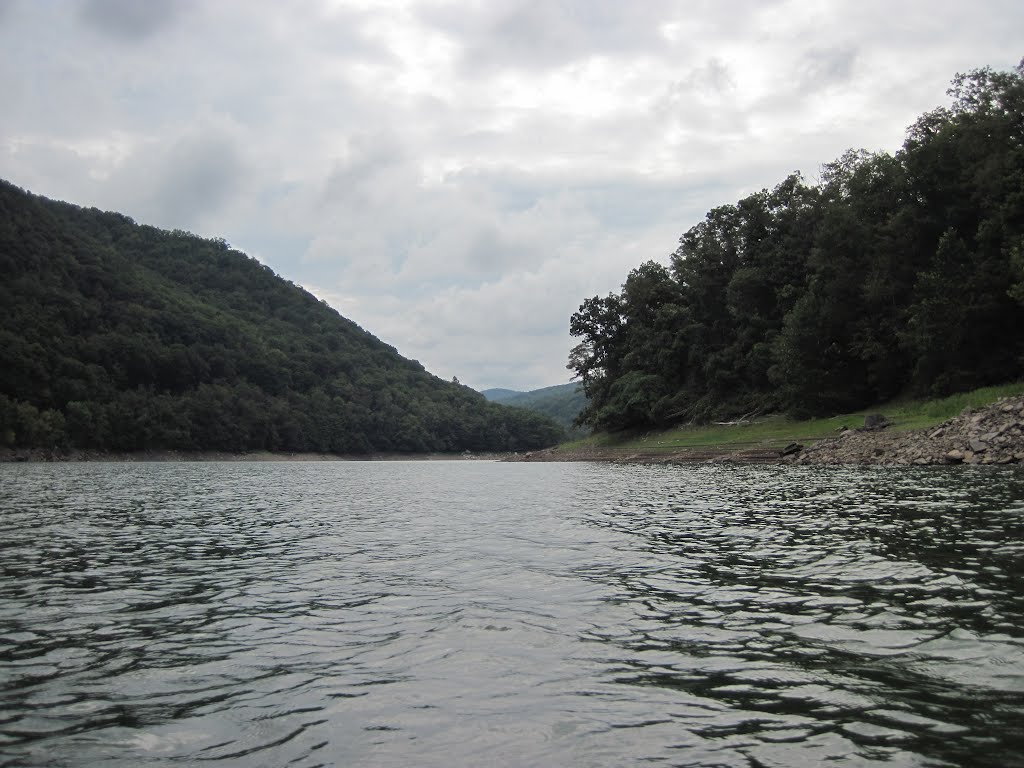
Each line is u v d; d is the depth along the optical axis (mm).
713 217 91250
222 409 153625
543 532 19391
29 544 17938
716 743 5555
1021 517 17031
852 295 64312
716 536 17203
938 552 13180
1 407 106750
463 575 12984
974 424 38906
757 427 73125
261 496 36875
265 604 10930
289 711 6445
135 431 129875
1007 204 50219
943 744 5414
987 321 51469
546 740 5691
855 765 5109
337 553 16188
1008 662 7227
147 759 5469
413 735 5855
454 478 62406
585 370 107562
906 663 7320
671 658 7777
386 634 9039
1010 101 54969
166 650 8508
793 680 6957
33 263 141875
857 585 10992
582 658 7844
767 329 81250
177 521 23766
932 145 57750
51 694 6996
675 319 93812
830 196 74938
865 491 25500
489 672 7426
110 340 140875
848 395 64500
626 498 30047
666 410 90938
